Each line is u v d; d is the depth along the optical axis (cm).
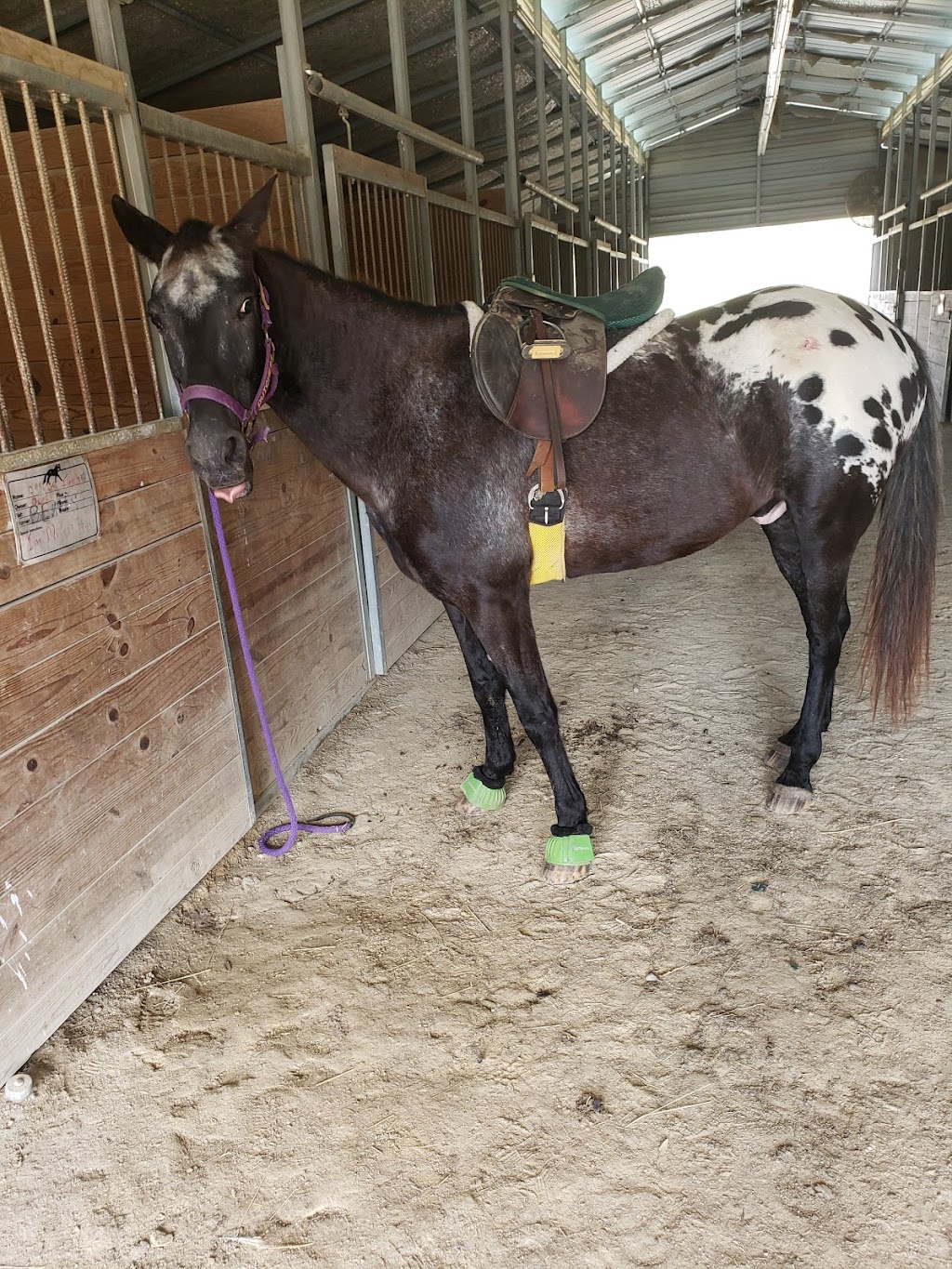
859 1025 159
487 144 787
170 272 154
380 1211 133
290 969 185
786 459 202
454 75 600
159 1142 147
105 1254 130
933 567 211
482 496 190
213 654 214
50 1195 139
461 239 427
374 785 254
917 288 1001
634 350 197
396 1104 151
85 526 168
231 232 158
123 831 185
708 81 1053
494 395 181
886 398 196
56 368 162
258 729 242
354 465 199
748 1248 123
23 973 160
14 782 155
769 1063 153
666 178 1327
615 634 348
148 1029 171
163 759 197
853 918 186
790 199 1284
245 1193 137
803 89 1148
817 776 238
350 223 287
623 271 1153
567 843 205
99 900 179
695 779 242
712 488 203
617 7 696
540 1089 152
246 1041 167
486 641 202
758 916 189
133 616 184
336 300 189
